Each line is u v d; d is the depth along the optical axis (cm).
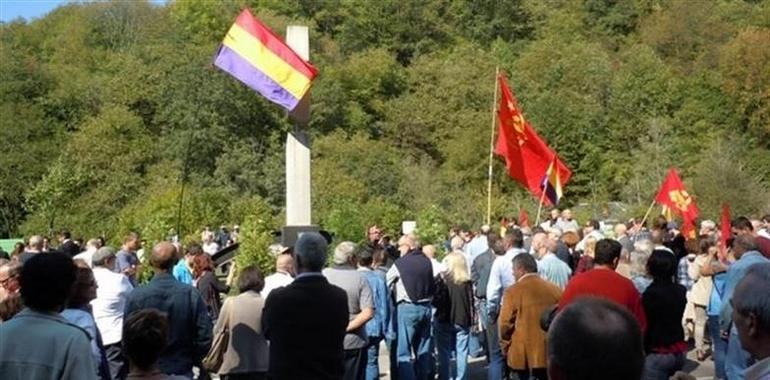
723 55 6512
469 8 8206
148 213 2886
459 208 4800
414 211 4941
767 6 7300
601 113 6184
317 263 651
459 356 1218
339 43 8050
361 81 7256
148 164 6069
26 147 6091
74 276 474
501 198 4872
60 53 8100
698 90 6359
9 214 5828
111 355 864
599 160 5875
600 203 5284
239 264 1662
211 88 6347
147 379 477
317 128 6756
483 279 1268
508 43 7844
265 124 6550
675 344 787
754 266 381
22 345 451
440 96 6794
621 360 220
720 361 1113
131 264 1189
